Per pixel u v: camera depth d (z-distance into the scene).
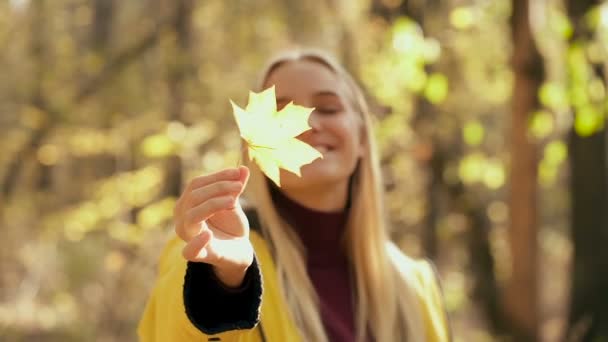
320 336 2.30
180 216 1.69
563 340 6.67
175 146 8.48
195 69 11.59
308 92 2.52
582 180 6.70
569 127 7.00
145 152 8.57
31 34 11.66
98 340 11.69
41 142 10.64
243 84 11.75
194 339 1.88
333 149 2.50
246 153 2.49
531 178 7.21
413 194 11.05
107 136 10.94
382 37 8.89
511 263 7.35
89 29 13.42
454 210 7.97
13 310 13.02
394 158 10.20
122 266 10.20
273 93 1.65
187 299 1.79
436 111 8.78
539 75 6.98
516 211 7.29
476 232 7.69
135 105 11.31
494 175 8.55
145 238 9.84
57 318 12.55
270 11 12.00
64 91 10.96
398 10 7.96
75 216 9.62
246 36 12.17
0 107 11.24
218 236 1.76
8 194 11.02
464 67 9.63
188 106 11.16
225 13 12.07
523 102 7.05
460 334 10.44
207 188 1.67
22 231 12.88
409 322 2.54
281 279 2.33
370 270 2.54
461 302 9.95
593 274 6.61
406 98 8.49
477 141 8.25
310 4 11.73
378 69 8.45
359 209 2.57
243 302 1.81
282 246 2.38
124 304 11.57
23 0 11.74
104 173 13.34
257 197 2.45
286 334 2.26
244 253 1.76
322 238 2.52
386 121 8.70
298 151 1.64
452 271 12.36
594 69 6.44
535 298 7.32
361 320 2.45
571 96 6.47
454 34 9.26
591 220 6.64
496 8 7.56
